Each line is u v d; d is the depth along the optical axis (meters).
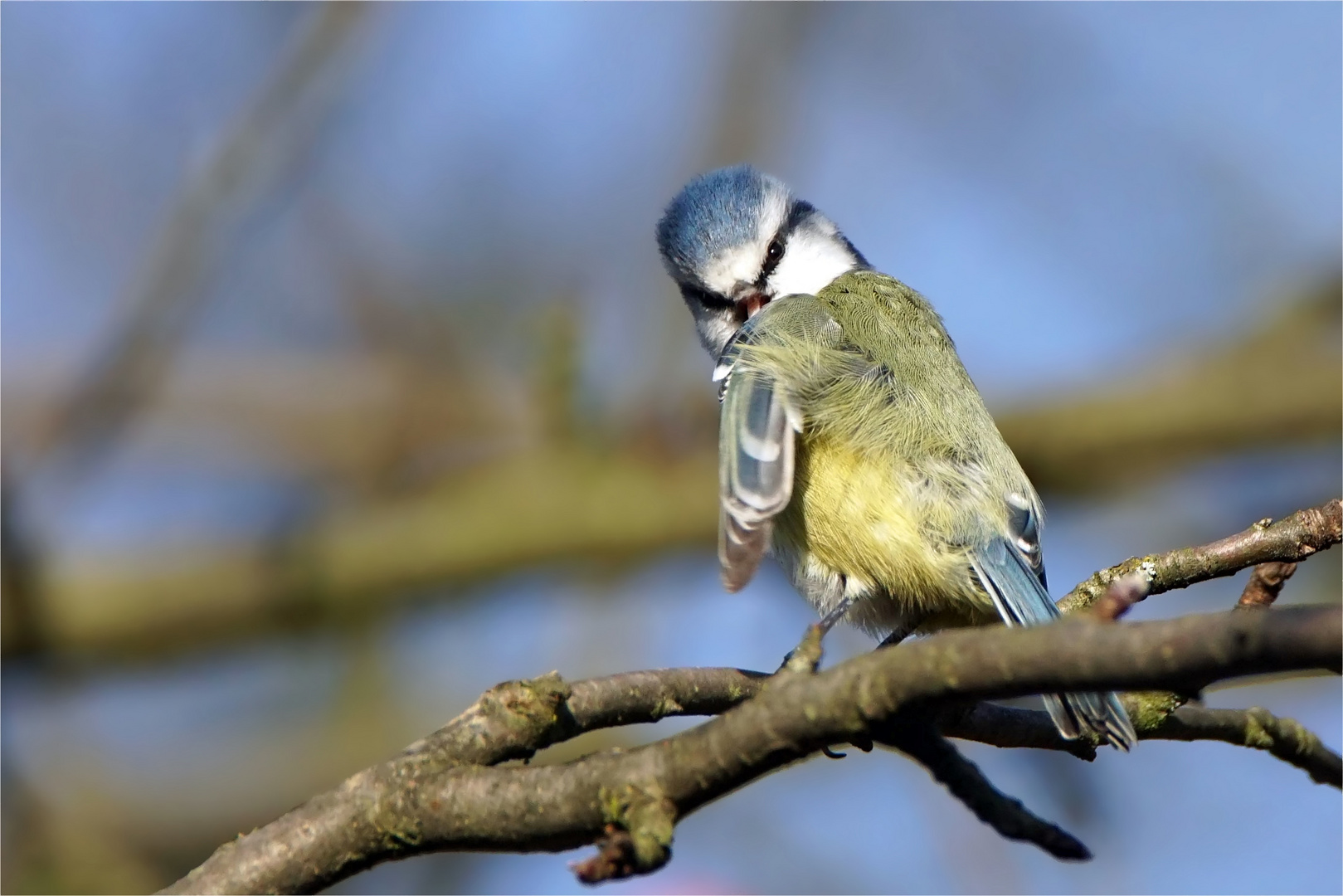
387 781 4.95
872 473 6.62
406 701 11.83
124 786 11.12
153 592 11.87
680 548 12.19
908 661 4.05
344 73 10.94
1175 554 5.94
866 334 7.11
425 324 13.28
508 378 13.41
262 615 12.06
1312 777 6.02
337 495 13.13
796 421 6.57
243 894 4.95
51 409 11.72
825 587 6.85
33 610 11.47
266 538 12.26
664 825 4.23
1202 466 12.14
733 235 8.51
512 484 12.36
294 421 13.15
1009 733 5.95
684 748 4.31
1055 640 3.86
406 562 12.21
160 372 11.30
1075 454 12.14
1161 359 12.31
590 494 12.27
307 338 13.56
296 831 4.96
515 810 4.64
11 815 10.21
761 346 6.95
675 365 12.51
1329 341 12.21
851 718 4.09
